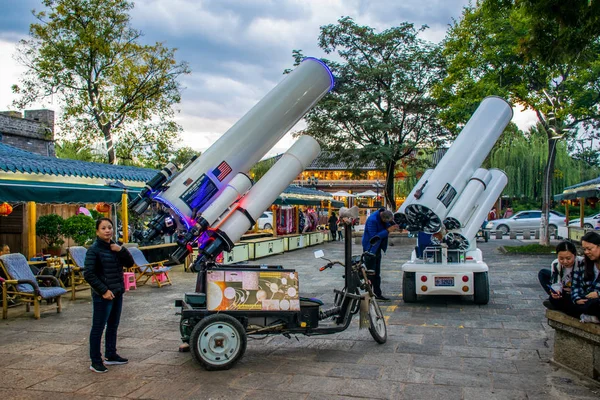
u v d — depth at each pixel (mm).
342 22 23078
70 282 10102
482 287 8211
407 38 23094
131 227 16109
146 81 21625
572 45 8945
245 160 6207
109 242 5234
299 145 6164
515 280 11031
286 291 5312
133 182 12461
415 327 6852
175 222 5930
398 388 4512
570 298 4871
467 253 8695
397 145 23312
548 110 15922
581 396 4262
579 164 34812
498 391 4402
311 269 13727
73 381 4781
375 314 6133
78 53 20453
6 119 22125
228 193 5738
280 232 21016
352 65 23078
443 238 8367
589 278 4691
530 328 6695
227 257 14336
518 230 29047
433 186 7977
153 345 6066
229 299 5223
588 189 16453
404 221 8109
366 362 5285
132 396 4383
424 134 24156
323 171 47969
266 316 5277
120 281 5273
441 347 5840
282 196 17922
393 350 5738
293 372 4977
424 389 4477
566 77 16016
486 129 8516
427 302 8672
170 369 5117
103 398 4348
